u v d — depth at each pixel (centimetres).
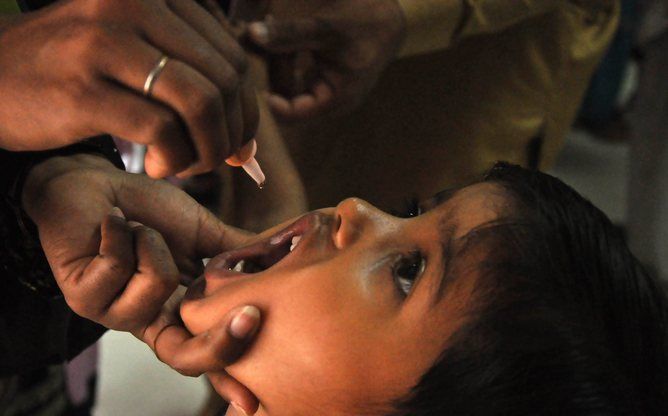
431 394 73
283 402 79
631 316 86
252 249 89
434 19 133
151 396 204
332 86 133
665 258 249
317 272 80
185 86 62
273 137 134
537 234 82
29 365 97
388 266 80
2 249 87
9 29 65
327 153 165
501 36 151
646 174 248
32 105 64
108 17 63
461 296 76
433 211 86
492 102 154
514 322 74
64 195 88
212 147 65
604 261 87
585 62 158
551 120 160
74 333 101
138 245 81
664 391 86
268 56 135
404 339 75
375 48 129
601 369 75
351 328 77
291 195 134
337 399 76
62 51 62
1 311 90
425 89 156
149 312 81
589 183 353
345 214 85
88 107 62
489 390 72
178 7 69
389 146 161
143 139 63
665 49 232
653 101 240
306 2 141
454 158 157
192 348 79
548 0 146
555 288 79
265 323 79
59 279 83
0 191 87
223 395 83
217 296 83
